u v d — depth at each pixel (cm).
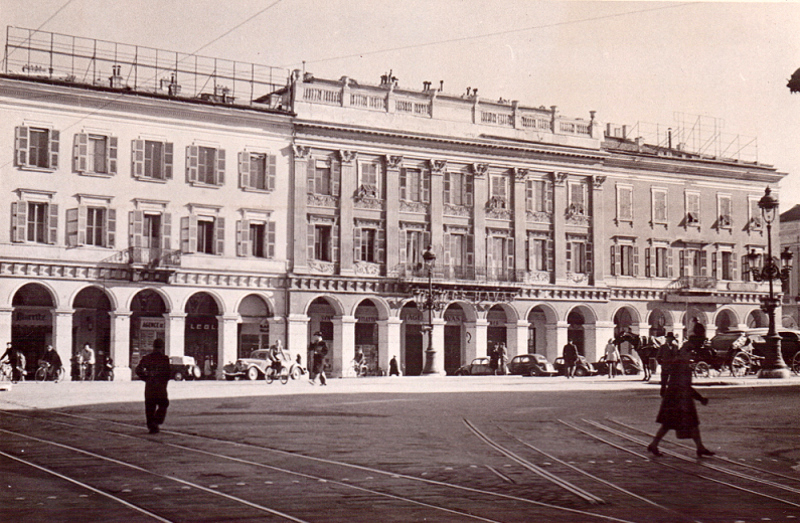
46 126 5206
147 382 2028
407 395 3331
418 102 6375
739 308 7544
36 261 5116
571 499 1216
